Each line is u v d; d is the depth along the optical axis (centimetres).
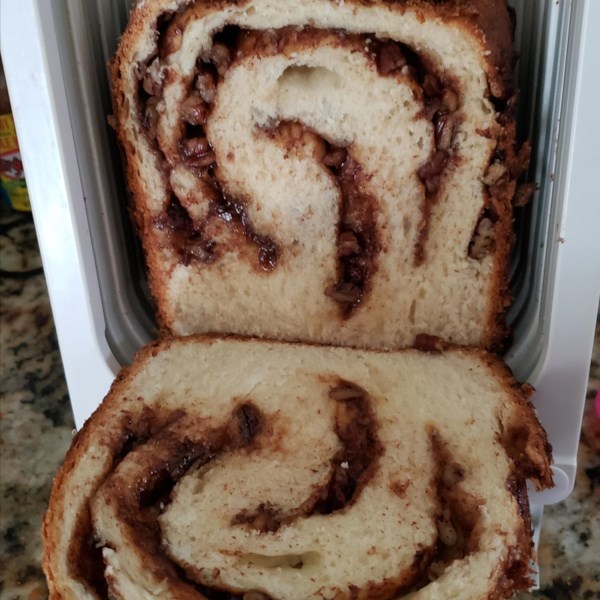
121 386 21
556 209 19
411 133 20
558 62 19
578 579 24
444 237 21
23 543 26
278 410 20
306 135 20
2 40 17
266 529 19
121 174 22
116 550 18
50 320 33
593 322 19
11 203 36
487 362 21
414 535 18
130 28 19
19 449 29
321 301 22
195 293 22
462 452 19
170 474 20
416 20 18
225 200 21
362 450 20
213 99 20
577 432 21
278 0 18
